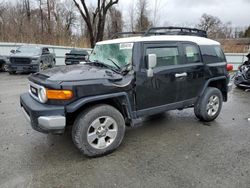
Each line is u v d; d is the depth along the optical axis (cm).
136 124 466
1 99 650
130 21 2609
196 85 443
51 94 292
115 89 326
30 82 350
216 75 475
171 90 401
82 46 2256
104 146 329
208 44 470
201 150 349
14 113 519
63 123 294
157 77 375
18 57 1170
